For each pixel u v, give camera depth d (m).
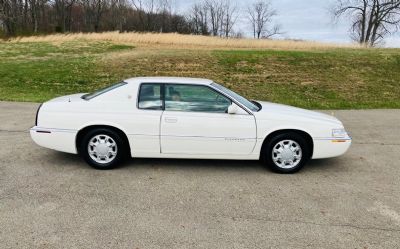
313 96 15.82
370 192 4.77
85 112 5.25
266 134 5.28
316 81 18.33
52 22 62.91
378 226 3.83
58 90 15.84
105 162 5.32
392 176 5.43
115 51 25.45
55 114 5.29
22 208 4.02
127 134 5.24
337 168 5.75
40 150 6.23
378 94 16.48
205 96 5.30
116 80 17.88
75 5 66.50
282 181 5.09
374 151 6.84
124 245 3.34
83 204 4.17
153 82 5.34
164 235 3.53
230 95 5.39
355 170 5.67
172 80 5.37
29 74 18.02
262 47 30.86
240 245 3.39
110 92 5.36
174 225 3.74
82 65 20.20
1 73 17.91
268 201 4.39
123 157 5.40
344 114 11.35
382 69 20.73
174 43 31.83
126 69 19.72
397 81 18.81
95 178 5.00
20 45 27.97
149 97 5.30
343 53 24.53
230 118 5.24
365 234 3.65
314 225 3.81
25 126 8.19
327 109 12.73
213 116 5.23
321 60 22.09
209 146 5.26
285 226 3.78
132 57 22.17
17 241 3.35
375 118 10.57
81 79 17.70
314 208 4.23
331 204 4.35
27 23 58.16
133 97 5.30
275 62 21.59
